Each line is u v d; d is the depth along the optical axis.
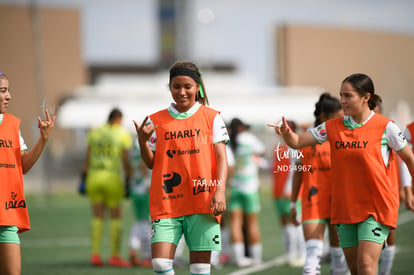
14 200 18.11
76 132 144.88
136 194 32.75
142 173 32.84
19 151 18.41
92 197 33.28
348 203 18.22
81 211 64.44
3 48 166.12
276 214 60.47
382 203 17.92
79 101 145.12
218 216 17.73
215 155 17.91
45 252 38.06
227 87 154.38
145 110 139.75
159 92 146.25
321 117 23.00
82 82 182.50
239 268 31.28
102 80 161.25
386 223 17.84
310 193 22.56
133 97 144.50
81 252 38.03
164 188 17.81
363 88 17.97
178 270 30.86
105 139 33.25
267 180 107.50
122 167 34.38
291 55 186.88
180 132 17.88
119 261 32.78
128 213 64.50
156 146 18.03
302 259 31.84
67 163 120.19
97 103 143.62
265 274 29.42
